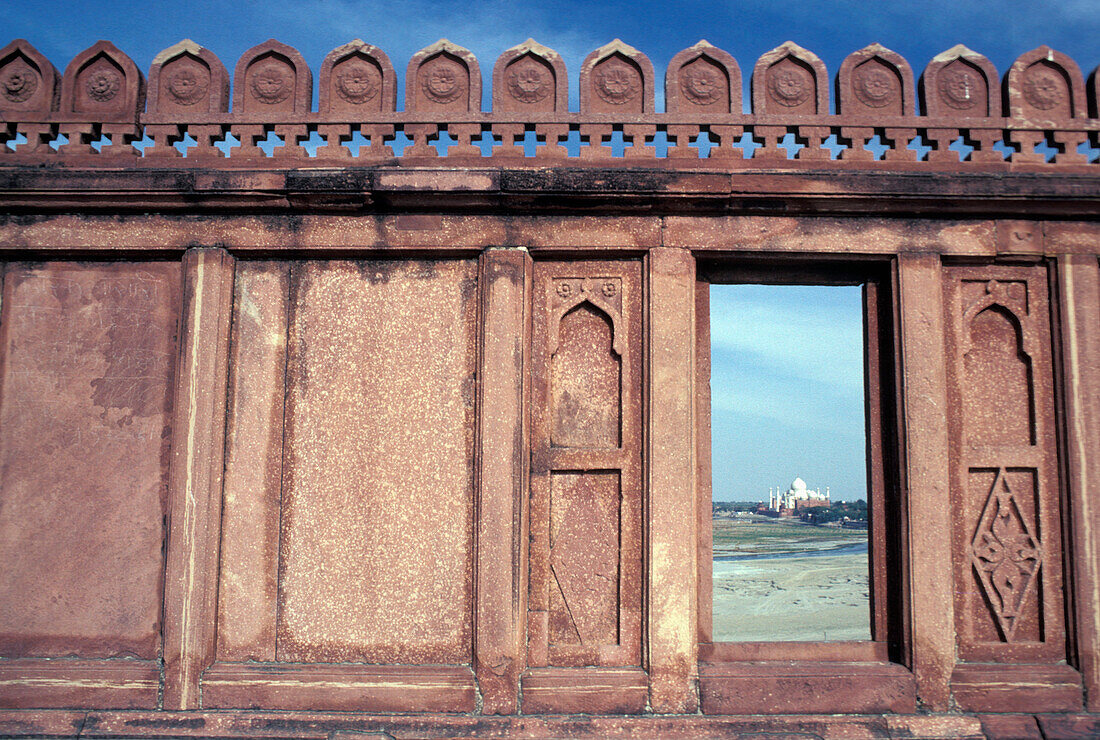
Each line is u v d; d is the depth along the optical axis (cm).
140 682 354
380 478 372
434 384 378
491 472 361
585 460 372
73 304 387
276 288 386
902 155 378
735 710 349
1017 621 365
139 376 381
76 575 369
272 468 373
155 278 388
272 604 365
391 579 366
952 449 373
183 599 356
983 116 382
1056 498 372
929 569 357
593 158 377
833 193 364
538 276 386
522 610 357
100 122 385
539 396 378
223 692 352
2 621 367
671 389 367
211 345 373
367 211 379
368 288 385
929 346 371
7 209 379
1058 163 377
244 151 384
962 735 342
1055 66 389
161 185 368
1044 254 378
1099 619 358
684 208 373
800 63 389
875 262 383
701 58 389
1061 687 353
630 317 380
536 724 342
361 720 345
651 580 356
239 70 389
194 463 365
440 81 389
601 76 388
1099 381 371
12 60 396
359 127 384
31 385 382
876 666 359
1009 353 383
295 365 381
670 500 360
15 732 347
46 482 375
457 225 378
